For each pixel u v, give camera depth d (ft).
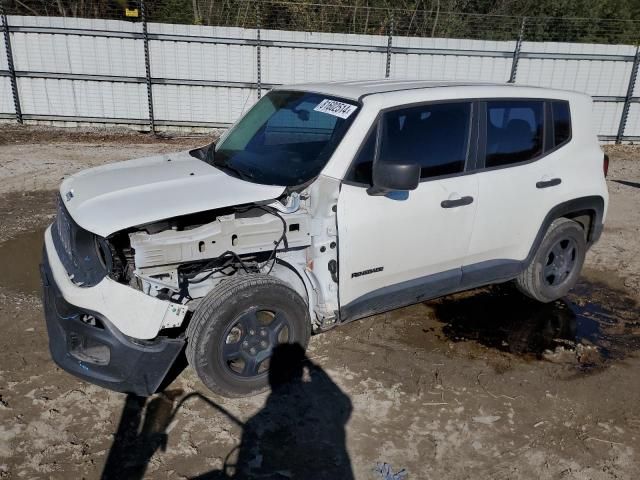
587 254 21.39
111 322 10.16
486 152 13.83
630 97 47.55
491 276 14.76
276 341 11.71
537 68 47.03
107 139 42.91
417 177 11.06
